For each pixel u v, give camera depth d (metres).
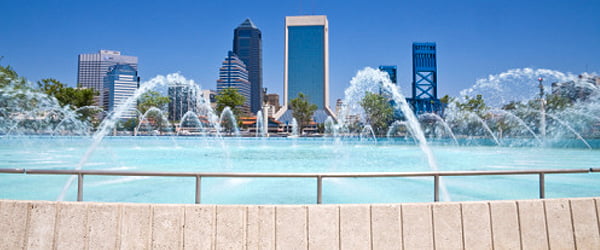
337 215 2.64
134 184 5.62
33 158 11.52
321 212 2.63
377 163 10.57
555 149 18.23
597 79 21.14
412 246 2.67
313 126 93.38
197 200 2.76
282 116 114.00
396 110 45.41
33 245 2.68
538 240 2.79
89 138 28.58
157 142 26.11
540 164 10.50
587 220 2.87
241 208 2.62
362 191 5.14
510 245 2.76
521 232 2.78
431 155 14.08
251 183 5.79
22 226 2.71
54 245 2.67
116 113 17.64
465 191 5.11
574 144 21.69
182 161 10.73
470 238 2.73
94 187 5.32
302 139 33.28
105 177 6.33
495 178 6.42
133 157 12.14
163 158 11.83
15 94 31.23
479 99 38.72
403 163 10.58
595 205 2.91
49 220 2.70
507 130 30.41
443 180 6.22
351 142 29.66
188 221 2.62
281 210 2.62
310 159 11.75
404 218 2.69
